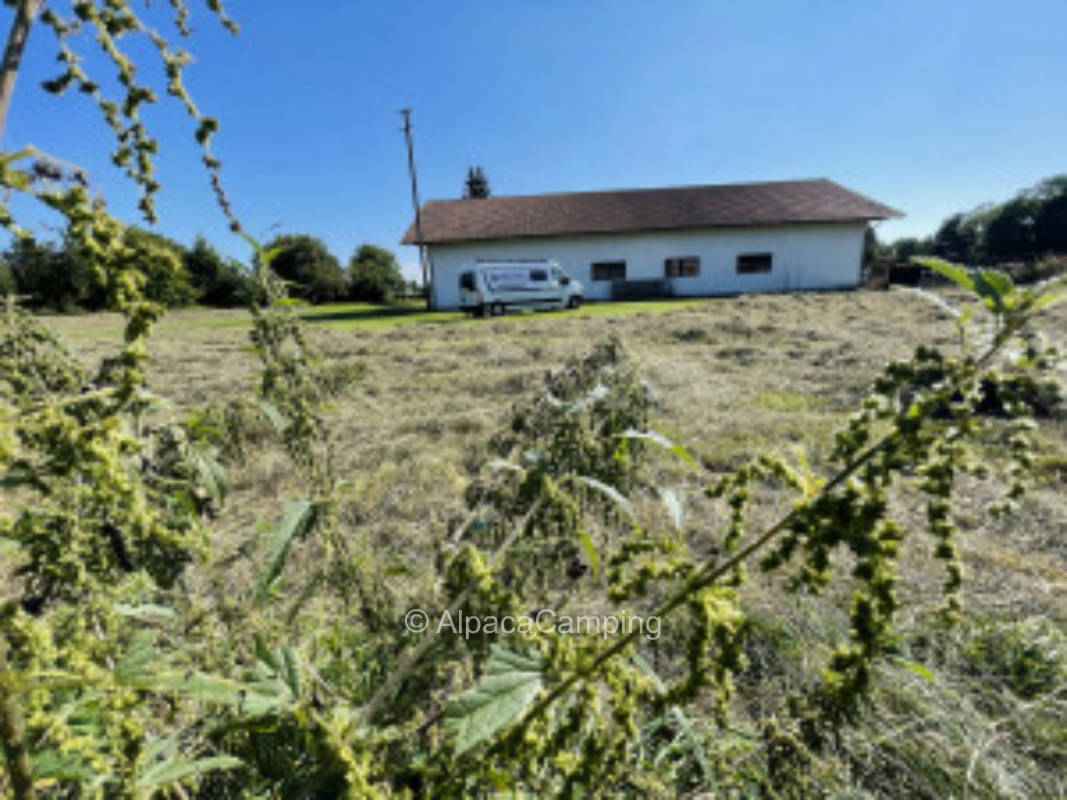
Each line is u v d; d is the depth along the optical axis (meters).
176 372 9.28
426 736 1.21
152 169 0.66
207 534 1.28
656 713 0.86
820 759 1.77
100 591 1.04
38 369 1.17
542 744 0.83
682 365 8.33
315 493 1.32
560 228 26.81
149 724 1.08
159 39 0.66
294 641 1.80
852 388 6.73
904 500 3.82
